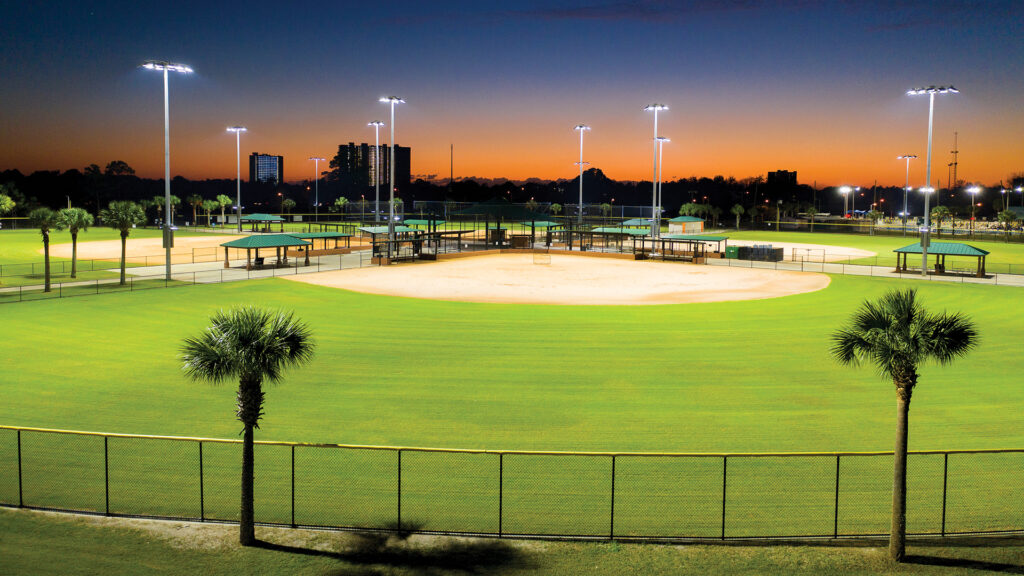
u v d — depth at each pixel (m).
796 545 14.70
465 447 21.08
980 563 13.80
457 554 14.01
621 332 38.25
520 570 13.35
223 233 116.50
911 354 13.77
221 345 13.95
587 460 20.09
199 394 26.23
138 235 108.62
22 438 21.38
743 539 14.99
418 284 57.88
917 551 14.38
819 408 25.03
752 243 107.44
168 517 15.72
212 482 18.22
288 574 13.04
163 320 40.34
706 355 32.97
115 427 22.55
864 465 19.72
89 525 15.15
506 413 24.33
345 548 14.23
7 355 31.91
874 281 61.72
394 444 21.27
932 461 20.08
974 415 24.27
